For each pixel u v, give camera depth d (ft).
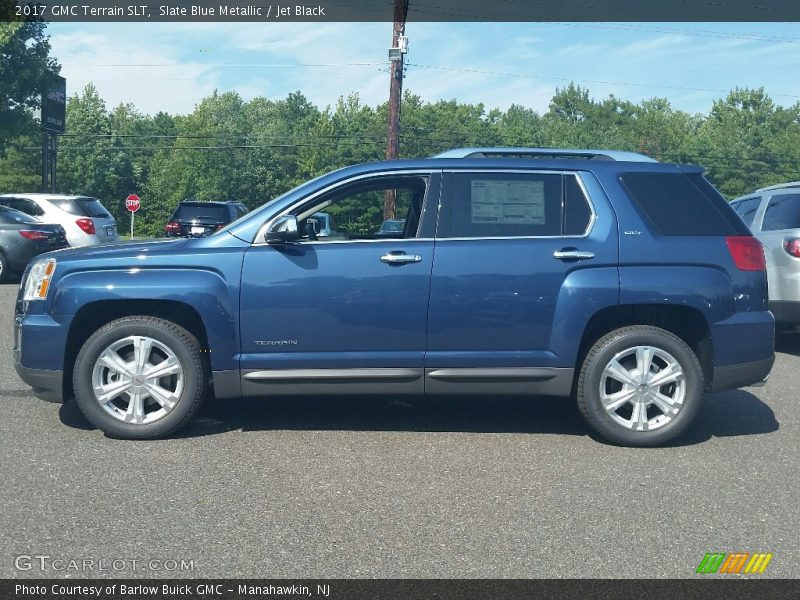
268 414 20.62
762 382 18.89
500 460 17.19
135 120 343.46
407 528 13.39
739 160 263.70
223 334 17.93
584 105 348.79
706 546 12.87
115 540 12.73
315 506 14.30
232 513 13.91
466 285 18.11
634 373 18.28
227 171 260.01
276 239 17.70
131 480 15.44
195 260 18.04
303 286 18.01
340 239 18.70
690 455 17.87
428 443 18.37
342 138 249.75
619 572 11.91
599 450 18.10
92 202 60.64
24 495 14.55
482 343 18.25
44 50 143.84
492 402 22.49
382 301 18.06
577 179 18.74
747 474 16.53
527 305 18.15
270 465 16.53
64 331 17.92
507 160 18.88
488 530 13.35
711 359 18.62
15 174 244.83
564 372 18.30
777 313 30.66
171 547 12.51
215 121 327.47
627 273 18.19
